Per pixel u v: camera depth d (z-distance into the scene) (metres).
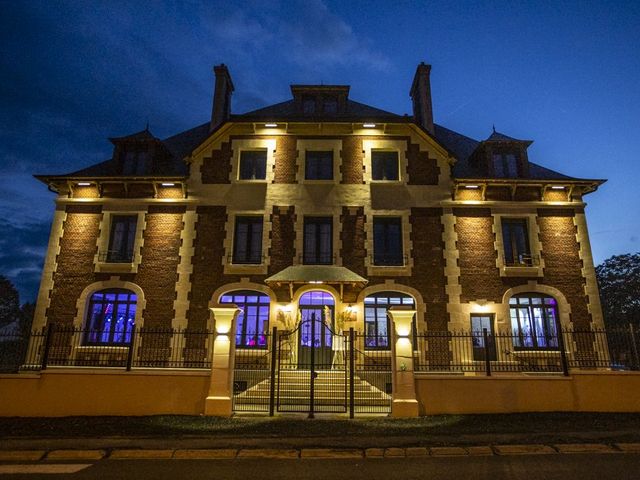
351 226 16.22
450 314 15.30
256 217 16.56
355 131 17.22
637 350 11.78
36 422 9.68
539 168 17.77
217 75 19.19
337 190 16.59
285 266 15.82
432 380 10.66
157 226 16.19
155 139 17.27
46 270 15.69
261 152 17.36
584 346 14.98
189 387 10.67
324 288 15.37
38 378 10.60
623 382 10.77
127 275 15.70
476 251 15.95
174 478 6.48
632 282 33.75
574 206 16.42
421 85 19.19
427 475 6.56
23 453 7.55
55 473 6.69
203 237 16.09
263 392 12.32
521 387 10.70
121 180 16.34
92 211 16.41
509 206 16.38
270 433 8.70
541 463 7.07
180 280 15.63
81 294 15.48
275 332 10.96
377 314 15.50
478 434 8.57
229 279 15.66
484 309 15.36
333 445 7.92
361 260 15.88
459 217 16.33
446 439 8.24
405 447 7.79
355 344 14.98
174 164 17.77
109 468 6.95
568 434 8.54
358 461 7.30
